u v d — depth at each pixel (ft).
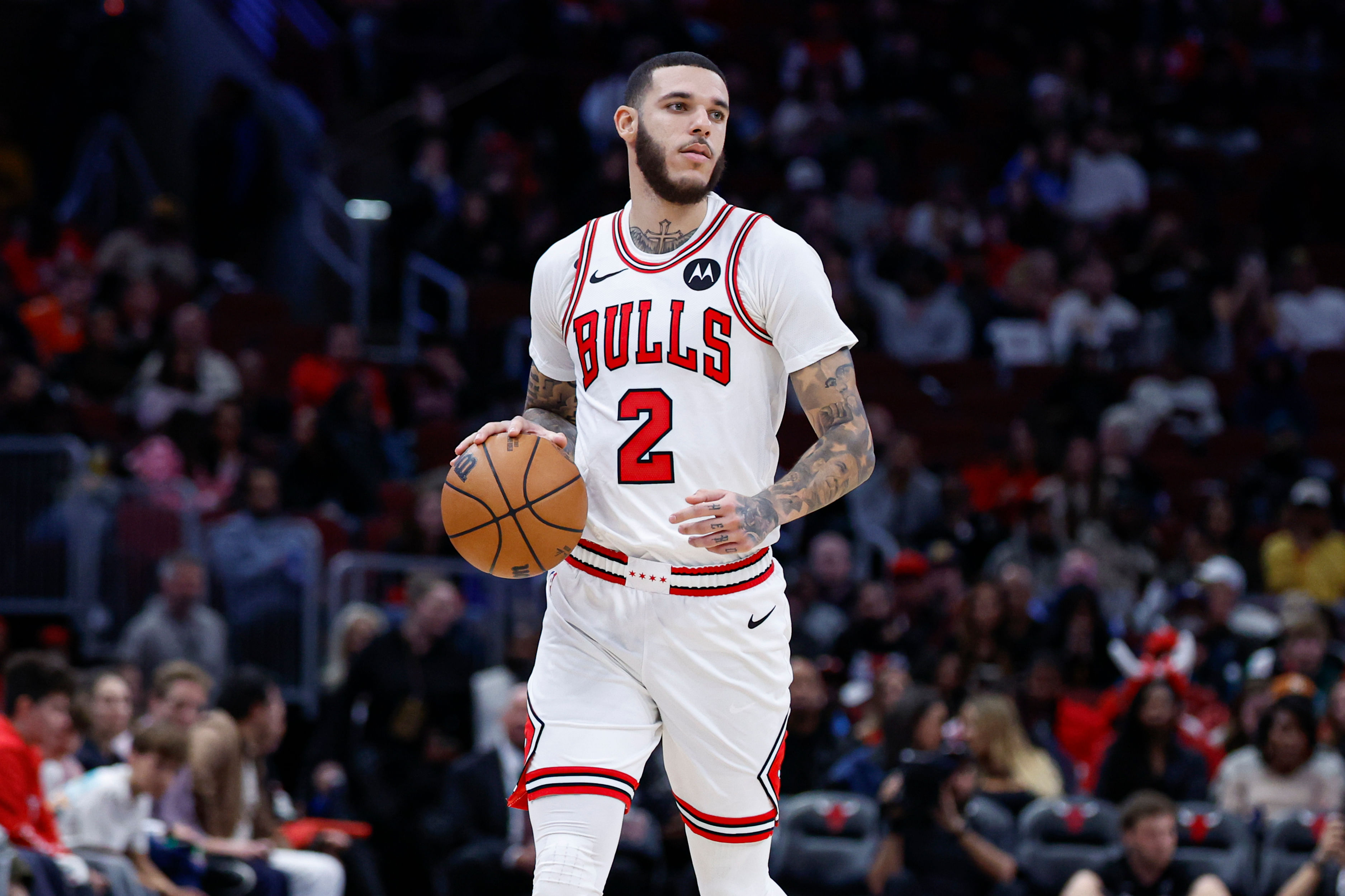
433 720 104.42
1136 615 130.21
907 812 89.92
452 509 42.19
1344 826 86.63
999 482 151.43
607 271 43.01
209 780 85.40
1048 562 131.44
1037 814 92.17
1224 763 100.53
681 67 42.39
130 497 118.21
